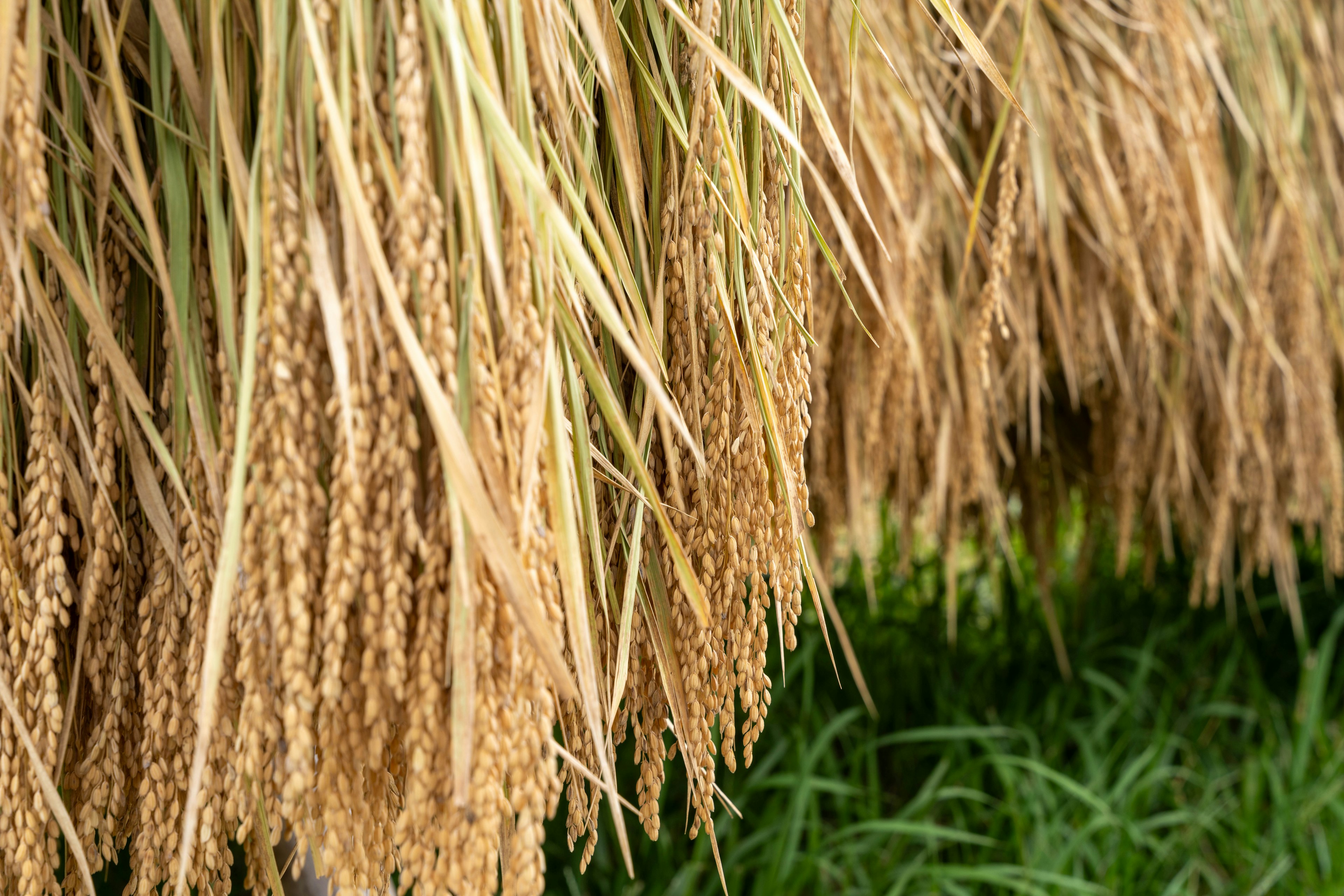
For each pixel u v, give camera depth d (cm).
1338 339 184
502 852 81
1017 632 274
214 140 77
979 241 146
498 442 75
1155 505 217
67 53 78
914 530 229
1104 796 218
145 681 81
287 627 75
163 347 82
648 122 83
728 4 82
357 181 74
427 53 75
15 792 79
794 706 240
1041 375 180
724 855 200
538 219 76
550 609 76
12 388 81
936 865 192
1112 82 152
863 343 145
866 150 126
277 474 75
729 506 83
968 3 143
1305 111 185
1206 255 168
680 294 83
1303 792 222
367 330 75
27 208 74
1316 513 205
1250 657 265
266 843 80
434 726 75
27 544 79
